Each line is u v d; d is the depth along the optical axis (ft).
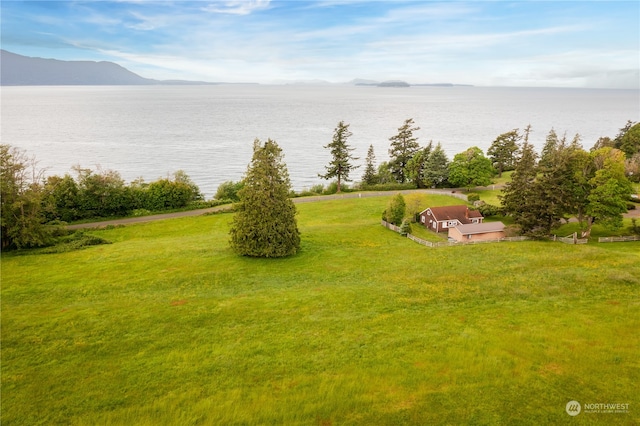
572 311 80.84
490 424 49.52
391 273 112.78
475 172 256.73
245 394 57.06
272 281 107.55
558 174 147.43
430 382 58.44
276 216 127.65
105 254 131.03
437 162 276.62
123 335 75.25
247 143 578.25
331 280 108.06
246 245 125.70
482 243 147.43
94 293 98.07
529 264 115.75
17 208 134.62
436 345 68.80
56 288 100.89
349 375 60.70
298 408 53.67
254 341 72.13
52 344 71.82
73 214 185.06
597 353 64.18
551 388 55.98
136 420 52.39
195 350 69.21
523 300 88.22
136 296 95.61
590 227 150.51
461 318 79.92
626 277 97.19
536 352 65.26
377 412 52.37
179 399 56.18
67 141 557.33
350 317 81.51
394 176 315.78
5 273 112.47
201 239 154.10
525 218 153.58
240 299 92.48
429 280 104.32
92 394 57.88
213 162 449.06
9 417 53.42
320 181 387.96
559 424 49.14
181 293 98.02
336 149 270.05
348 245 146.82
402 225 164.35
